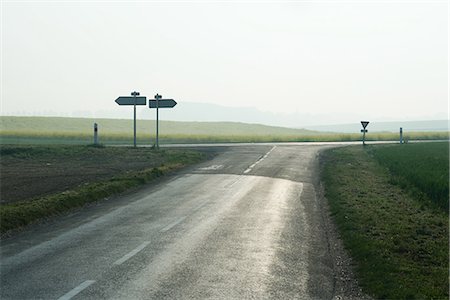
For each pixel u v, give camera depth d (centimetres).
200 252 955
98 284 754
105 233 1123
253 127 11681
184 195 1689
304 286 768
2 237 1091
